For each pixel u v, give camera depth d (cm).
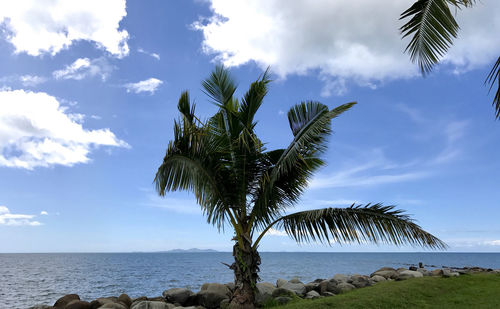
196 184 781
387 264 6344
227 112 862
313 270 4388
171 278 3609
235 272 824
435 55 536
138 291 2456
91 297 2127
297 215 833
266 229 863
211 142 822
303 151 816
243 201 852
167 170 782
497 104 460
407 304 800
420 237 693
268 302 929
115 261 9412
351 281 1361
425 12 528
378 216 744
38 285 2862
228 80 899
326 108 801
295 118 840
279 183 869
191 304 1086
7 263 7694
